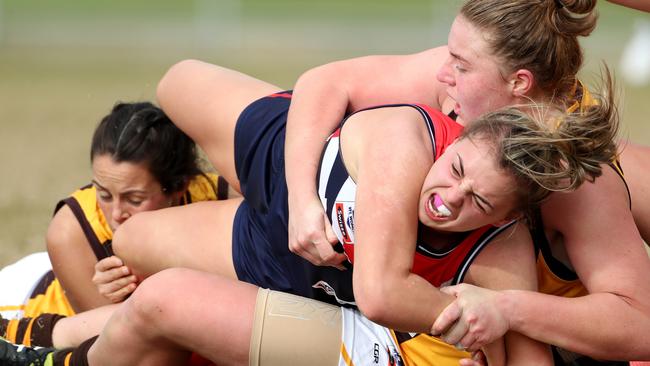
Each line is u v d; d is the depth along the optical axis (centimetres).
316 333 1062
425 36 6700
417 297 955
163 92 1454
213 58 5541
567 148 921
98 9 8550
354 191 1037
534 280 1024
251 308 1059
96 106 3972
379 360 1074
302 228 1065
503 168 913
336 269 1103
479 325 962
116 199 1416
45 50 6056
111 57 5700
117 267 1355
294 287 1193
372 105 1257
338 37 6750
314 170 1115
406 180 966
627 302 996
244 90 1373
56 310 1492
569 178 935
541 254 1066
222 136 1360
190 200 1520
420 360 1094
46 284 1520
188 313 1043
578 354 1094
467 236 1004
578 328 979
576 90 1072
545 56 1010
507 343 1019
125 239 1349
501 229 1009
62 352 1165
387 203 960
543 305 980
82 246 1434
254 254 1242
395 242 955
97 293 1450
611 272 1012
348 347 1065
